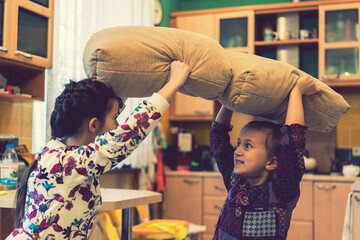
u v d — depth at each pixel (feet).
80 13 10.57
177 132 16.08
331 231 13.38
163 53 3.96
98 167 3.97
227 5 17.53
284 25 15.57
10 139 8.46
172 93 3.92
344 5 14.44
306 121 4.55
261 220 4.06
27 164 8.14
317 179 13.60
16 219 4.35
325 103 4.45
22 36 8.57
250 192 4.17
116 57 3.82
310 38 15.24
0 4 8.13
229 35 15.75
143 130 3.93
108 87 4.04
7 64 8.57
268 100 4.23
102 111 4.12
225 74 4.11
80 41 10.55
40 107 9.94
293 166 3.95
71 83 4.26
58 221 4.07
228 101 4.30
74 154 4.04
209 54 4.08
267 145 4.18
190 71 4.03
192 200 14.78
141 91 4.08
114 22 12.05
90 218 4.33
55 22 9.81
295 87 4.24
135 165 12.82
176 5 17.62
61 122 4.15
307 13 15.67
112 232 7.91
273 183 4.08
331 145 15.61
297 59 15.46
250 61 4.29
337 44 14.43
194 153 16.89
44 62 9.12
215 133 4.86
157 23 15.61
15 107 9.58
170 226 8.56
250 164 4.20
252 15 15.49
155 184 14.53
